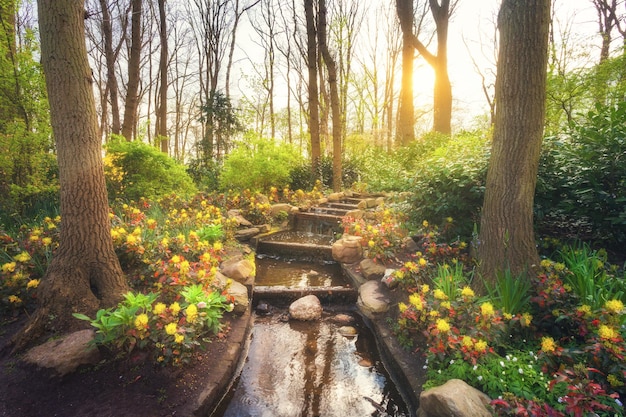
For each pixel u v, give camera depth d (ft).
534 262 10.05
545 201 13.19
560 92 19.98
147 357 8.41
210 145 37.83
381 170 33.60
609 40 37.65
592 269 9.04
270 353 10.96
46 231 14.05
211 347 9.75
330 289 14.60
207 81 56.08
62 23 9.08
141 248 12.21
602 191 11.53
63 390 7.47
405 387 8.96
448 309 8.68
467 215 14.97
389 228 16.15
